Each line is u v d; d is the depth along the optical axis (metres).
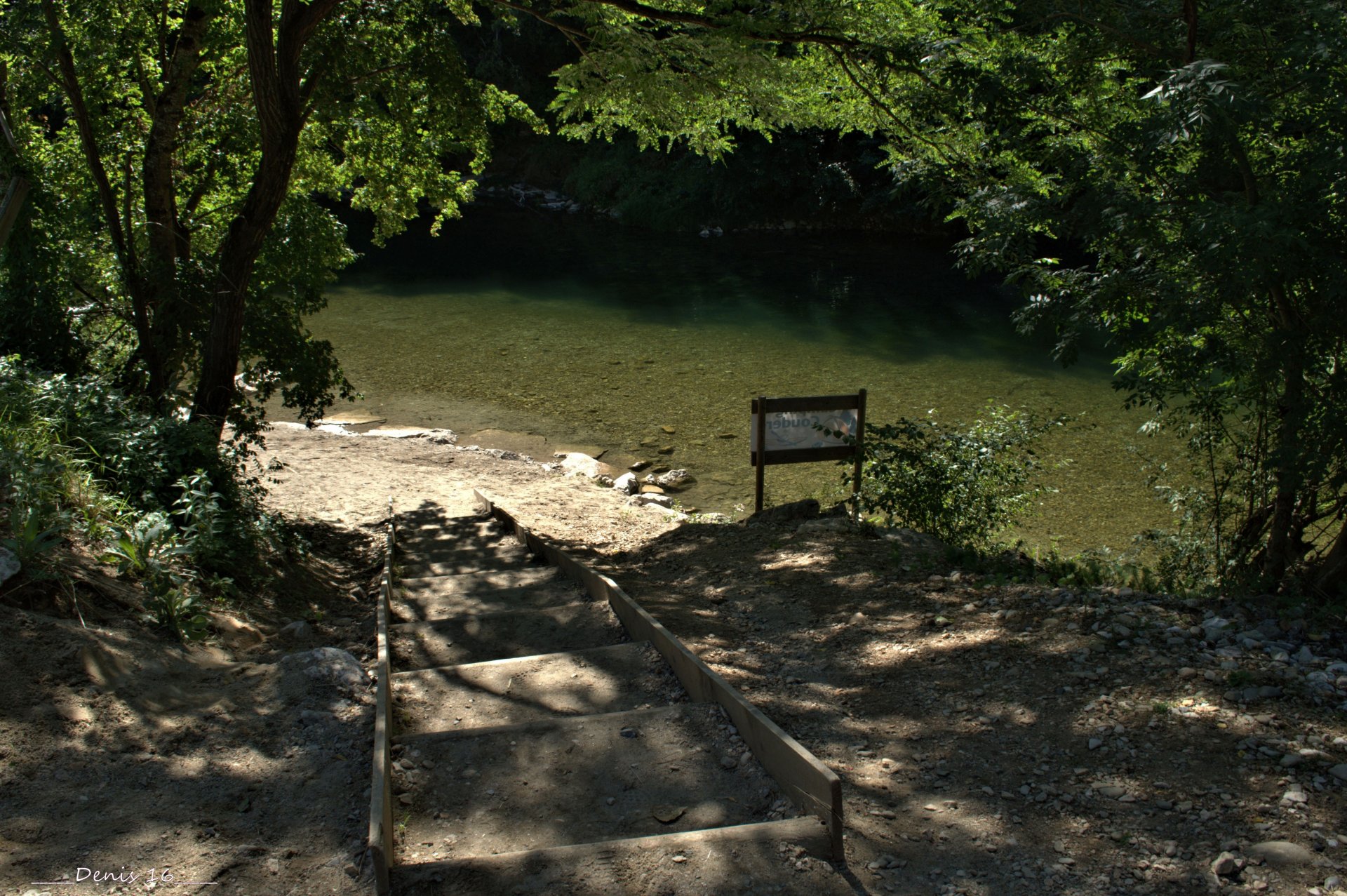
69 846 3.25
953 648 5.32
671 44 11.77
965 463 8.45
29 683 4.11
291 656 4.84
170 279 9.37
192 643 5.17
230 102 11.38
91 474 6.28
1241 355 5.84
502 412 17.97
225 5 10.38
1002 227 6.64
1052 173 7.59
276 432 16.05
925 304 27.39
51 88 10.09
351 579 8.58
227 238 8.79
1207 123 5.30
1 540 4.94
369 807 3.64
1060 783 3.81
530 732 4.16
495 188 47.91
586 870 3.05
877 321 25.17
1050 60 7.67
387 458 14.93
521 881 2.99
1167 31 7.02
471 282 30.09
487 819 3.58
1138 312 6.27
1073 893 3.13
